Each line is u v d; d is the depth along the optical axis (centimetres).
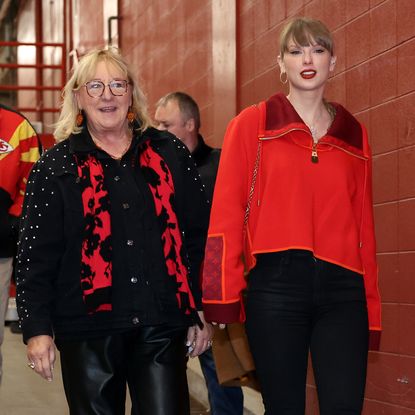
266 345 290
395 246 442
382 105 454
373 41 463
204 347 311
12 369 720
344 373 286
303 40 306
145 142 308
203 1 767
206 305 301
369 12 467
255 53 637
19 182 452
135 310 288
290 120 302
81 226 291
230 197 303
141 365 290
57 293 294
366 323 295
